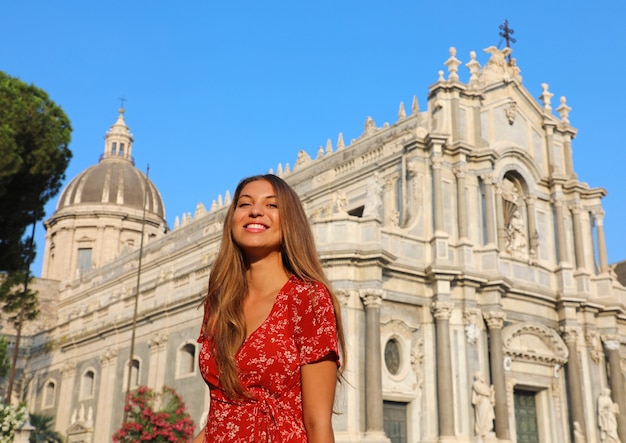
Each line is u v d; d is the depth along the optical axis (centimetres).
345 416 3034
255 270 432
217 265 441
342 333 409
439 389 3306
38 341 6103
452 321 3472
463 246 3569
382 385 3197
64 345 5450
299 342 383
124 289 5472
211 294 434
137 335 4475
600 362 4053
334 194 4225
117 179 8462
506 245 3916
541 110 4328
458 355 3422
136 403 3266
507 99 4141
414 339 3416
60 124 3150
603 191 4272
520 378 3666
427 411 3319
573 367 3881
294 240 421
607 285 4144
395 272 3400
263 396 377
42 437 4888
